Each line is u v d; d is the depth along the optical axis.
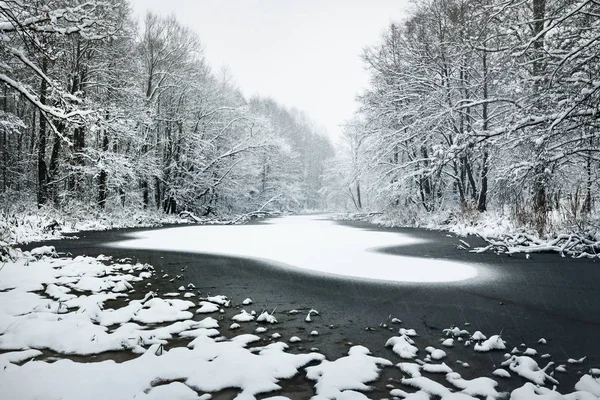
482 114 19.84
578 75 10.07
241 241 13.40
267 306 5.20
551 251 10.07
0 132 23.27
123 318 4.49
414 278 7.00
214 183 32.31
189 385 2.85
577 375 3.15
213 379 2.91
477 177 23.48
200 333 4.02
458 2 18.69
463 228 16.56
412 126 21.72
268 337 4.00
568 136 11.52
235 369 3.08
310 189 69.81
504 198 14.64
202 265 8.34
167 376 2.97
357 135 29.83
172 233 16.91
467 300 5.48
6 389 2.64
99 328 4.00
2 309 4.68
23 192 22.47
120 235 15.48
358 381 2.91
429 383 2.86
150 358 3.27
